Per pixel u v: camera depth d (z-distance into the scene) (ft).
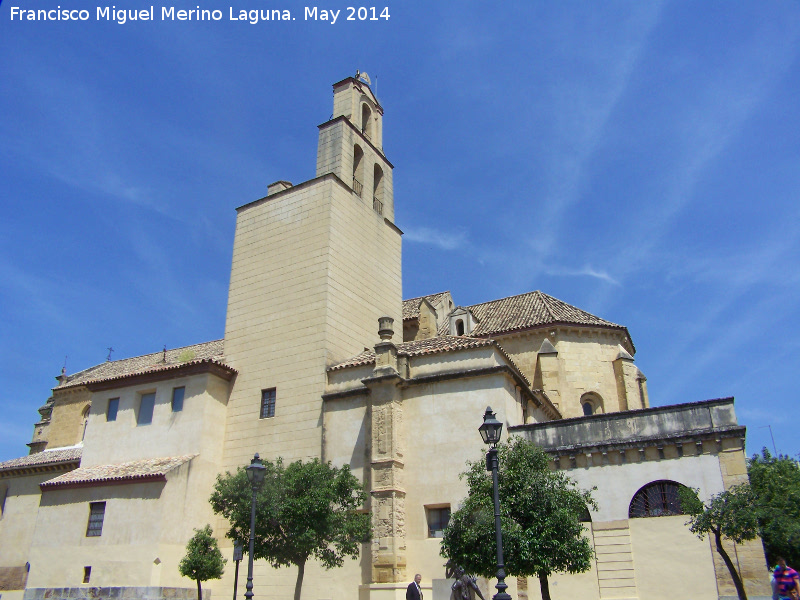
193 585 91.50
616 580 74.49
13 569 115.65
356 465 90.17
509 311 137.49
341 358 103.81
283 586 89.97
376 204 128.26
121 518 91.91
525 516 63.57
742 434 73.82
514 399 90.84
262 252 114.93
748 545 70.13
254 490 67.00
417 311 139.64
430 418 88.17
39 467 121.80
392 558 80.18
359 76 134.82
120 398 110.52
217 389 104.68
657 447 77.36
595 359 123.85
